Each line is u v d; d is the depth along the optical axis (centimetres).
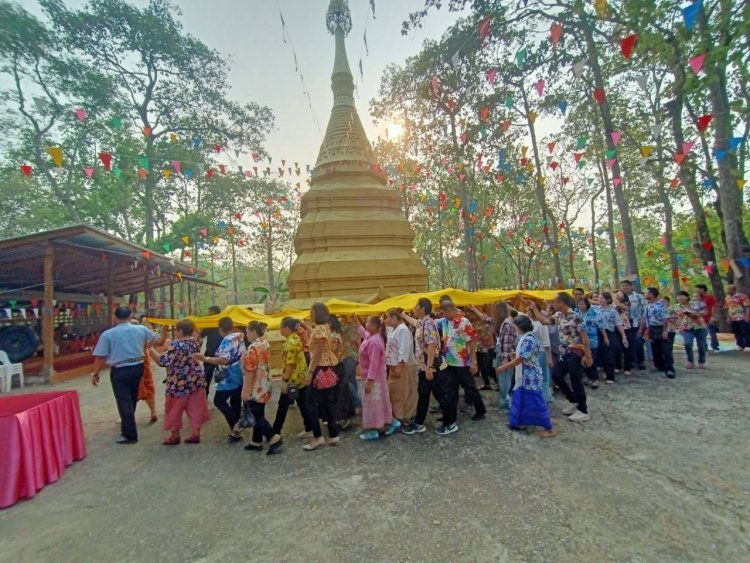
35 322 1323
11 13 1709
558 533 307
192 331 571
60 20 2008
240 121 2734
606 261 4175
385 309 683
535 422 506
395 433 552
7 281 1303
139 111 2422
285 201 3250
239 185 2889
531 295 829
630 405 614
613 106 1641
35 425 427
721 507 332
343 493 390
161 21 2275
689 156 1338
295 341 531
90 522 357
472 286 1805
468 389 577
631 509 334
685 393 665
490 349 765
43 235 1033
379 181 1413
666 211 1678
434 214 2519
